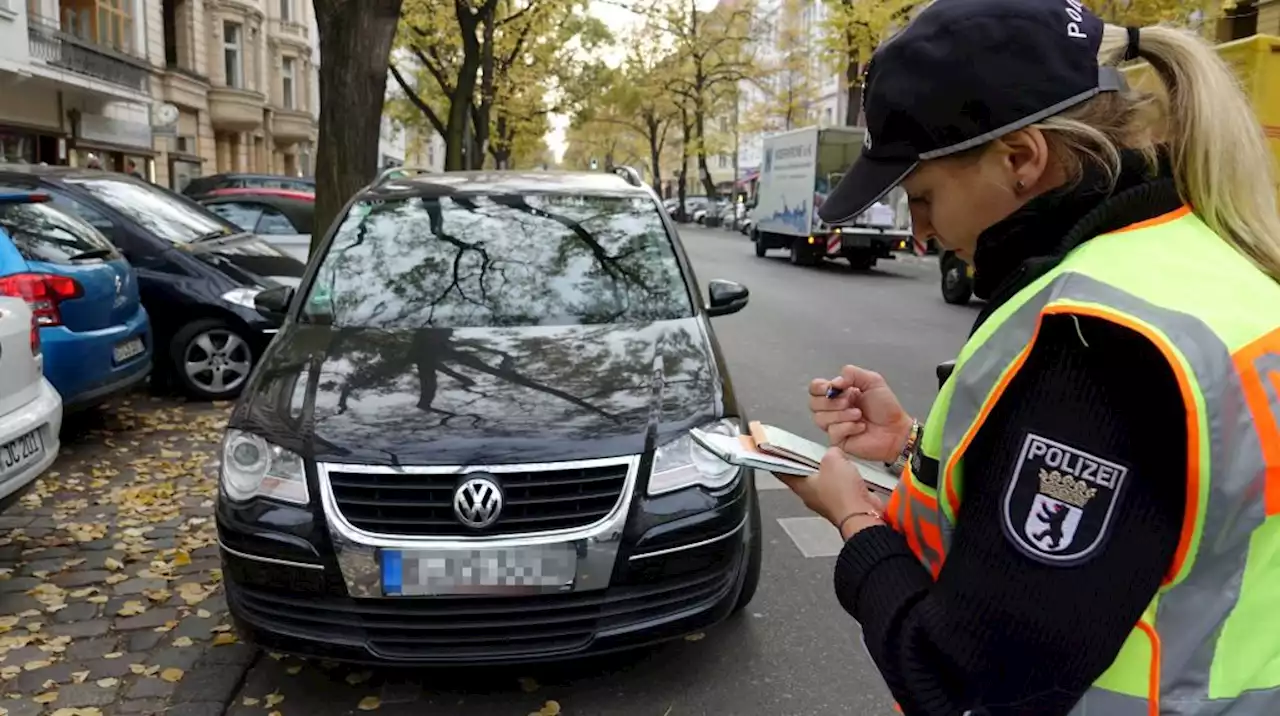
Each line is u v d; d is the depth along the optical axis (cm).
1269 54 670
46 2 2194
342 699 328
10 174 755
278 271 805
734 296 498
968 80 108
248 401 338
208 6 3316
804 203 2159
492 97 2567
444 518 296
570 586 297
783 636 372
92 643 366
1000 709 100
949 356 1001
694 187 8450
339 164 813
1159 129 111
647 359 361
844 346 1054
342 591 296
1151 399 91
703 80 4556
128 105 2688
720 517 314
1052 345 97
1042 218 110
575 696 329
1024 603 95
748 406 760
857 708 323
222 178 1567
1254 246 107
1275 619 99
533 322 403
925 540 113
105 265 601
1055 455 94
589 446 305
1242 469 92
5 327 406
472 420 312
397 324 401
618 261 439
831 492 134
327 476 301
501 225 459
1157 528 92
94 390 579
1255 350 94
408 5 2508
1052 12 108
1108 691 99
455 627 297
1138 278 98
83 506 516
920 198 122
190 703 324
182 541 470
